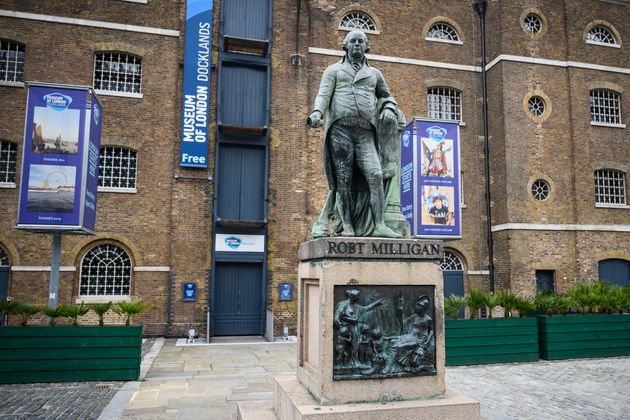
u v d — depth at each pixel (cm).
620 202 1930
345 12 1834
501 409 693
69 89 1012
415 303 485
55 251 1023
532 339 1091
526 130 1839
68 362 859
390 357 467
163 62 1628
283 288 1605
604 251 1836
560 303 1158
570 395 778
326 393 445
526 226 1775
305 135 1695
